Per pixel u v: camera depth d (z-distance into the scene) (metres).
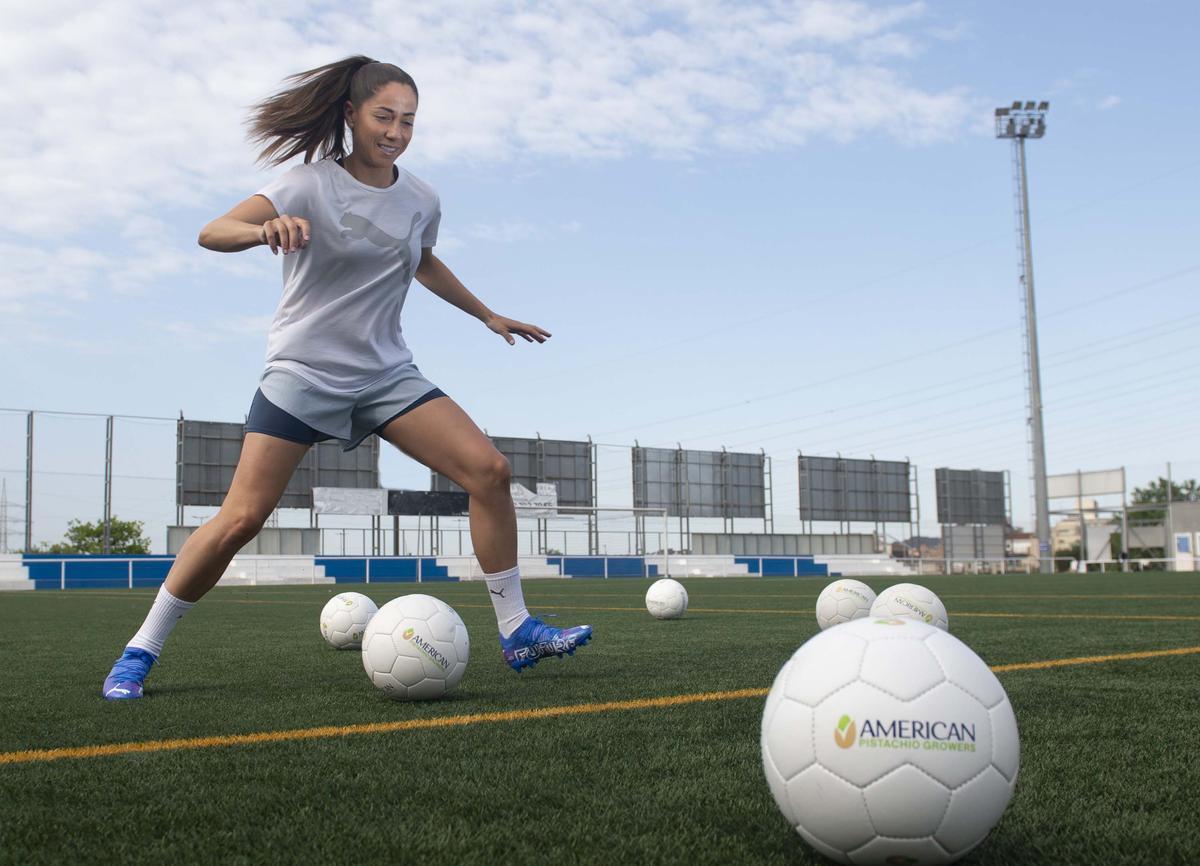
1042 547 36.31
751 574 41.56
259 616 11.22
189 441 34.78
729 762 2.92
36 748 3.18
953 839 1.86
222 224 3.87
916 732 1.85
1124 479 44.75
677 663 5.59
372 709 3.96
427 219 4.58
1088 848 2.10
